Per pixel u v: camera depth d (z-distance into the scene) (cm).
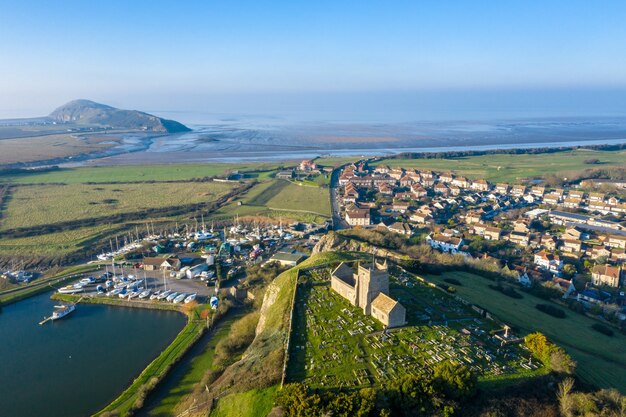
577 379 9362
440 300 13562
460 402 8150
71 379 12950
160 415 11000
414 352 10188
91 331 15838
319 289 14338
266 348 11188
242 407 9156
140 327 16075
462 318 12275
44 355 14250
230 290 18825
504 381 8912
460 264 19675
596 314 15600
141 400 11438
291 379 9381
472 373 8675
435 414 7844
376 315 12038
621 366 11138
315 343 10806
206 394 10394
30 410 11619
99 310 17488
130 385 12581
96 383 12738
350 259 17412
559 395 8619
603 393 8419
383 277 12350
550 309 14725
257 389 9456
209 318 16200
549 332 12688
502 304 14625
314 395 8238
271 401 8956
